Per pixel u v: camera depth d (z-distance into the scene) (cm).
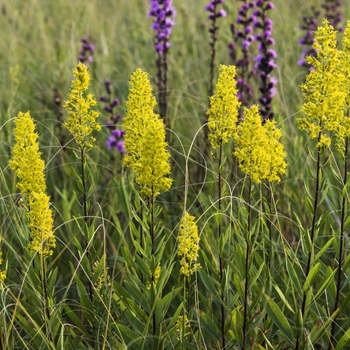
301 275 273
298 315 241
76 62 391
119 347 244
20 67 420
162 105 321
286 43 429
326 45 237
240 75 328
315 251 283
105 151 336
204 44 438
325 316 250
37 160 243
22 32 482
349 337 244
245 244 244
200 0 507
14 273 280
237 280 242
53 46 465
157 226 246
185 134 334
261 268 242
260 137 238
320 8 502
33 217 242
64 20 520
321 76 238
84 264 249
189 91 377
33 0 528
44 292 246
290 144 314
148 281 244
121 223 300
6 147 318
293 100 344
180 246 244
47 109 363
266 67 301
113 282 249
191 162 314
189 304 252
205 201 278
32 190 243
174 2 523
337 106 237
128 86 387
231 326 248
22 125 243
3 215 292
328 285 249
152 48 455
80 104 247
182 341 242
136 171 238
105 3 549
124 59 432
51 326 246
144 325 246
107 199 311
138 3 532
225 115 244
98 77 393
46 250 244
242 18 324
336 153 308
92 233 250
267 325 250
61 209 304
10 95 361
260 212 245
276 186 302
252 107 238
